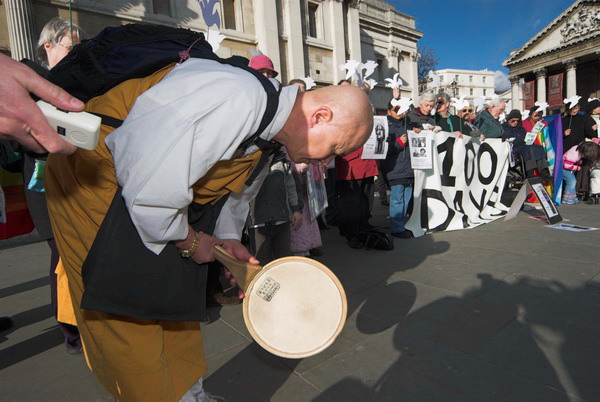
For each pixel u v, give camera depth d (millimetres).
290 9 15070
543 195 5047
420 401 1643
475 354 1981
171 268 986
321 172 3607
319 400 1690
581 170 6535
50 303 3174
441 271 3285
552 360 1890
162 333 1101
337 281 1037
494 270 3234
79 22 9945
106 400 1800
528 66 38719
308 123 1026
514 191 8062
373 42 21453
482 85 68500
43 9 9305
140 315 951
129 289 920
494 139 5684
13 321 2809
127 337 984
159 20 11406
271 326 1029
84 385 1933
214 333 2402
